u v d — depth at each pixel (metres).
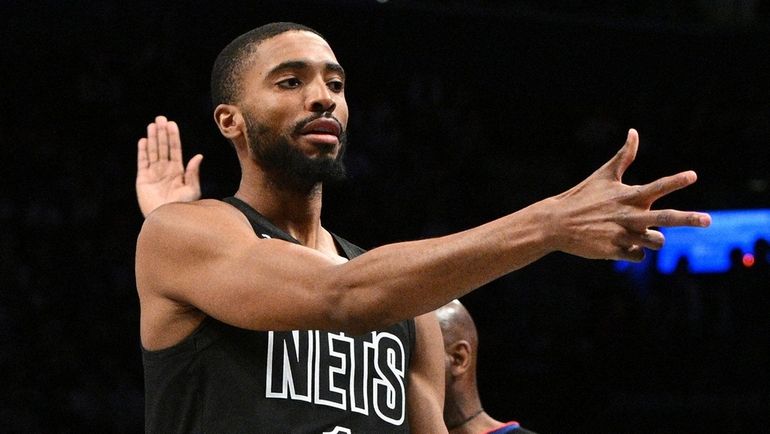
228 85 7.13
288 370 6.40
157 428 6.52
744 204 31.70
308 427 6.33
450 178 30.12
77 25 26.66
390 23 29.31
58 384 22.22
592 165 32.03
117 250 25.34
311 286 5.81
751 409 25.97
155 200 9.12
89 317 23.77
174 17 27.20
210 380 6.36
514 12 30.55
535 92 31.41
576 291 28.88
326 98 6.79
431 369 7.42
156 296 6.52
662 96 32.44
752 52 32.25
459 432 10.30
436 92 30.95
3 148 26.44
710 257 31.39
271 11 27.78
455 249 5.51
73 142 27.11
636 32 31.47
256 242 6.23
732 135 32.78
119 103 27.55
